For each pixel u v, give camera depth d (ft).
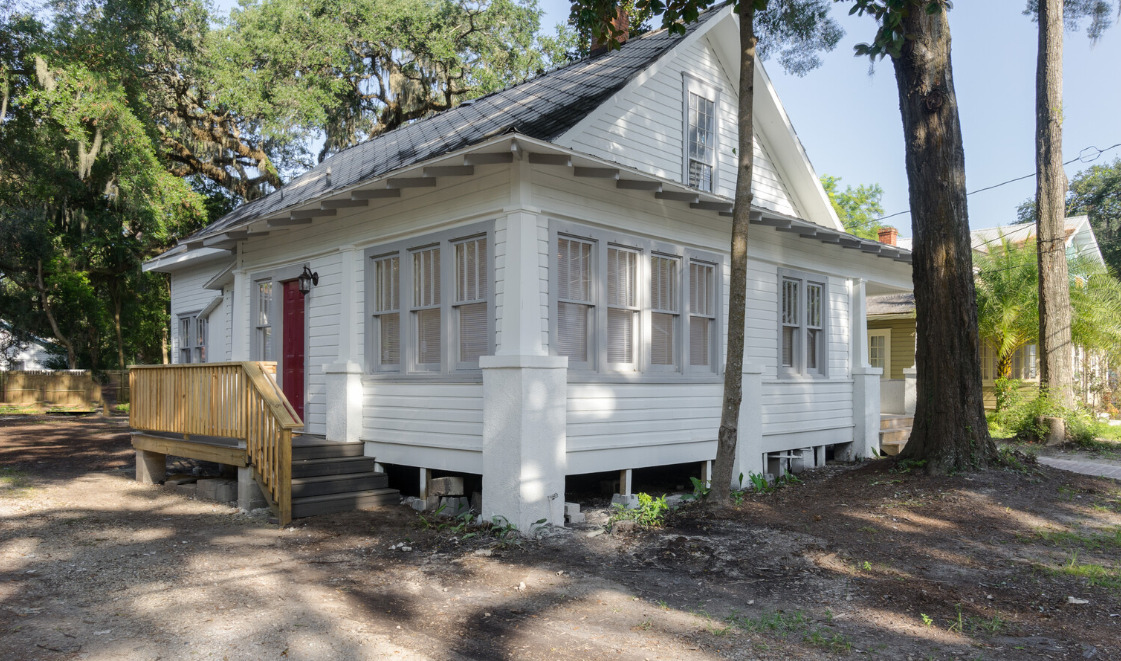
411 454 29.17
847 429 44.04
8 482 33.81
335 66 87.81
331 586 19.07
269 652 14.58
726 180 38.22
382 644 15.17
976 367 31.35
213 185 103.60
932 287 31.35
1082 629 16.10
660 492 32.73
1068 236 68.13
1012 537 23.31
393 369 30.66
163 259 56.08
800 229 35.29
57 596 17.93
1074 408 50.31
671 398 31.19
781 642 15.37
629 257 30.14
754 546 22.16
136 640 15.08
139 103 73.87
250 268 39.09
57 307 91.91
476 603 17.88
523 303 24.90
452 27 92.17
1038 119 51.13
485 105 37.83
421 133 38.75
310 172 47.88
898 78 32.86
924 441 31.45
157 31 75.20
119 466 40.98
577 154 23.94
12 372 85.25
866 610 17.26
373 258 31.55
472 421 26.66
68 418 74.84
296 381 35.81
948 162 31.45
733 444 27.09
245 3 92.12
